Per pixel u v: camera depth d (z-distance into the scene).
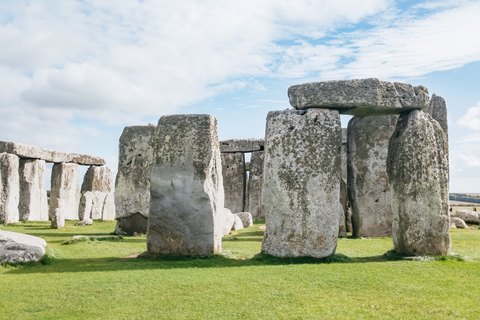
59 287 6.49
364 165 13.60
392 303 5.65
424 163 8.76
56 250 9.73
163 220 9.14
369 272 7.20
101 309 5.58
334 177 8.59
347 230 14.84
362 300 5.77
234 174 23.89
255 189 22.86
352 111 9.19
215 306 5.59
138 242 11.86
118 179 14.61
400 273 7.14
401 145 8.92
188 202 9.03
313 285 6.41
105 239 12.10
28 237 9.11
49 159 20.31
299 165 8.59
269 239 8.71
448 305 5.56
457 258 8.38
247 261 8.43
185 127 9.22
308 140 8.62
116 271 7.57
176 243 9.04
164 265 8.14
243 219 17.28
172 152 9.22
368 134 13.69
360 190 13.54
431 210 8.68
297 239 8.50
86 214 19.53
